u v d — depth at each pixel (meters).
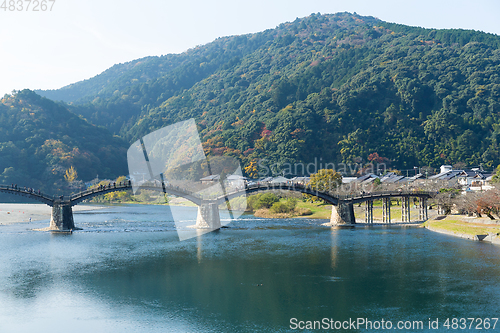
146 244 68.00
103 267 51.47
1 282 44.38
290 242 70.75
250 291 41.75
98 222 93.06
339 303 38.25
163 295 40.19
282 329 32.19
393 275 47.94
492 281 45.09
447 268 50.94
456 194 96.19
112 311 35.81
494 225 77.25
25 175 177.25
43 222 95.75
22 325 32.62
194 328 32.34
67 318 34.16
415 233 80.50
